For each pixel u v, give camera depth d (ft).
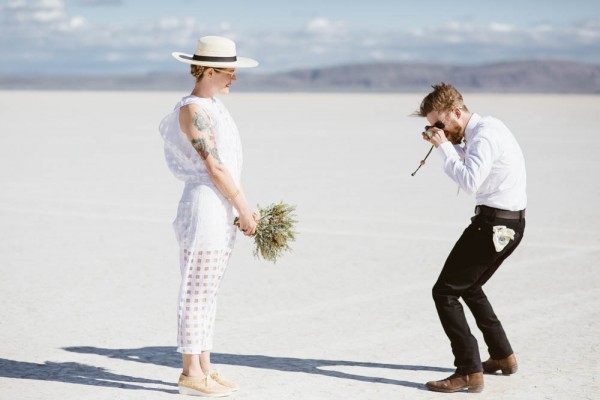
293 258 35.55
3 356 21.86
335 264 34.24
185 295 18.97
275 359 21.81
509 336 23.91
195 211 18.75
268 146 100.22
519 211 18.89
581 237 39.99
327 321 25.54
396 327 24.84
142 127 143.64
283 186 60.64
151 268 33.19
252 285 30.63
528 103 335.88
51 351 22.35
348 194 56.34
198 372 19.12
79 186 60.44
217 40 18.79
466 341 19.19
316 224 44.04
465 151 19.62
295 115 202.49
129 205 50.80
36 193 56.44
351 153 90.63
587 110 235.20
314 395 19.11
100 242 38.73
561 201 52.80
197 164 18.83
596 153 88.79
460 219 45.88
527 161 80.07
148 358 21.86
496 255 18.90
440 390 19.31
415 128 143.13
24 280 30.86
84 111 220.43
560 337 23.77
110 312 26.45
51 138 114.21
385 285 30.45
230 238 19.21
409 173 70.64
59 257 35.19
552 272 32.45
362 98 466.70
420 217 46.52
